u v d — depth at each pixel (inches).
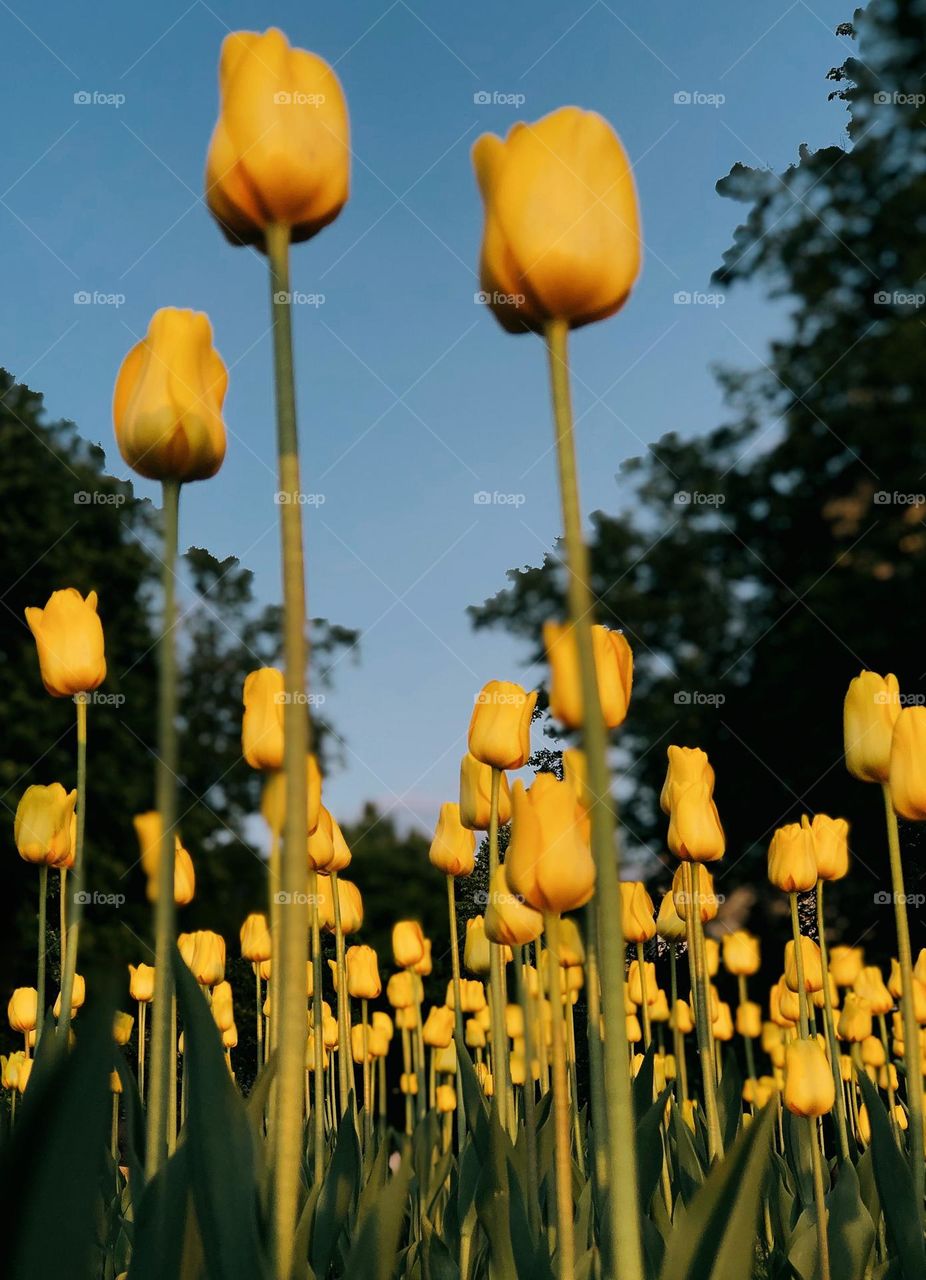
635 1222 46.9
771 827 780.0
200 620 870.4
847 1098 267.6
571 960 164.2
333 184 58.4
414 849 646.5
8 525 847.7
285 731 50.8
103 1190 146.3
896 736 128.1
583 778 97.2
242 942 215.2
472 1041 266.7
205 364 69.4
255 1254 50.0
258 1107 95.4
